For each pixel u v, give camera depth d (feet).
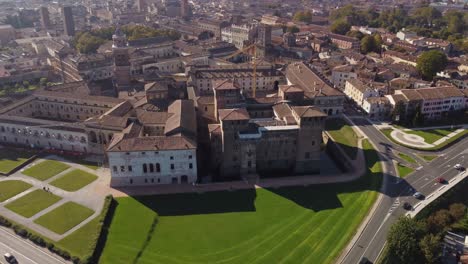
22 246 445.78
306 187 564.71
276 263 427.33
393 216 498.69
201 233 469.98
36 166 621.31
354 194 548.31
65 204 519.60
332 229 477.77
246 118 575.38
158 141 552.82
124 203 521.24
